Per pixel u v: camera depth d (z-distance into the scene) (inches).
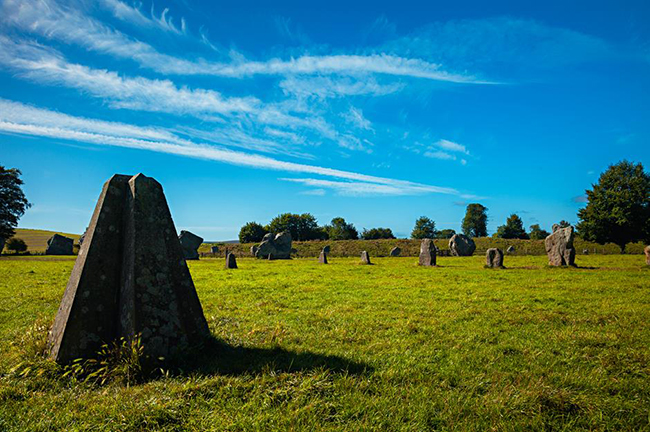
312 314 420.2
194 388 192.4
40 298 524.4
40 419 169.5
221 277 882.8
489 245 2674.7
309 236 4517.7
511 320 377.7
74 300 233.5
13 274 915.4
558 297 534.0
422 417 169.2
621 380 213.9
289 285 705.0
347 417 169.2
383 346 285.7
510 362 249.0
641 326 350.9
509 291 606.2
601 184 2351.1
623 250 2343.8
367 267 1237.7
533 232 4805.6
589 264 1258.6
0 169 2815.0
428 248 1312.7
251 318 398.0
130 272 239.3
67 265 1280.8
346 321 380.2
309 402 180.7
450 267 1214.9
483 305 475.8
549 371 230.4
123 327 234.1
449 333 329.7
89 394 195.9
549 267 1123.3
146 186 259.1
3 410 177.8
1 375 225.1
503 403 180.7
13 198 2851.9
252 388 196.2
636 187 2203.5
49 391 200.1
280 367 228.2
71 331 229.3
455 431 158.6
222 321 380.2
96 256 246.4
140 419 164.7
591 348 278.5
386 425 163.3
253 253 2332.7
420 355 262.5
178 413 169.8
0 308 454.0
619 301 498.9
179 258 265.7
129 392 192.5
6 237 2802.7
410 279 814.5
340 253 2534.5
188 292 264.2
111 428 159.5
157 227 256.1
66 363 224.7
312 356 254.2
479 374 222.5
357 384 203.2
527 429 160.2
